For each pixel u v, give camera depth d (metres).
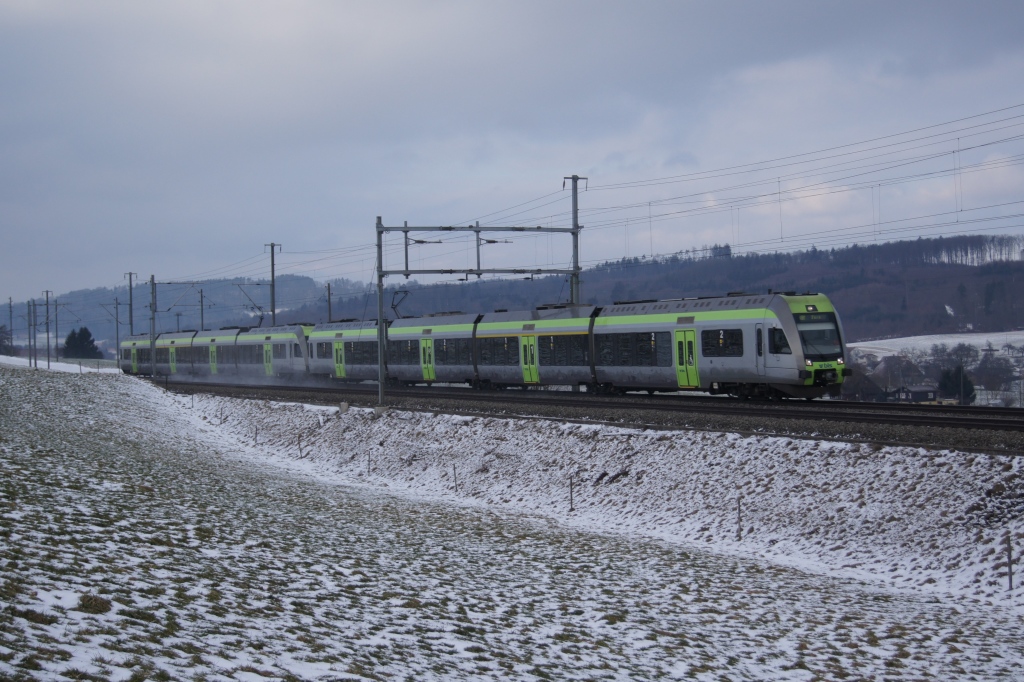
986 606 16.97
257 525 21.20
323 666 10.59
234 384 64.94
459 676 11.31
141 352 87.38
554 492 28.97
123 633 10.21
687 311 36.97
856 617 16.50
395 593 15.86
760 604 17.38
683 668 13.28
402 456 36.62
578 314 42.50
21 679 7.83
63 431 38.34
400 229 41.16
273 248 81.69
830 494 22.44
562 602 16.94
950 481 20.62
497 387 49.03
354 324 59.38
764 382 34.19
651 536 23.95
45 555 13.24
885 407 31.86
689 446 27.44
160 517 19.53
